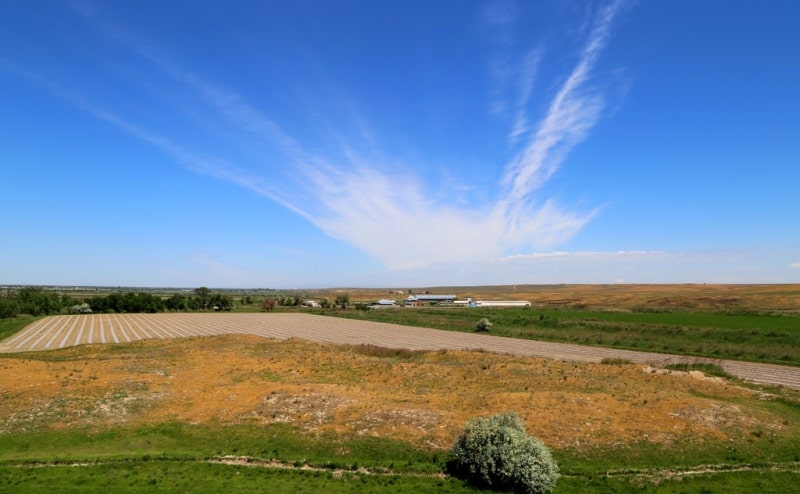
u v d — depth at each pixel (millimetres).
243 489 23547
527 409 33062
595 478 24922
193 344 60562
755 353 69000
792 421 32812
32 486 23516
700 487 24094
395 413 32625
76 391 37000
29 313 155500
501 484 24125
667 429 30141
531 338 94688
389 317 149250
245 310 196250
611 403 34344
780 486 24234
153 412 34281
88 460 27094
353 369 48031
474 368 47656
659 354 72562
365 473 25875
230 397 36844
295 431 30906
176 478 24891
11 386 37219
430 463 26906
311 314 173125
